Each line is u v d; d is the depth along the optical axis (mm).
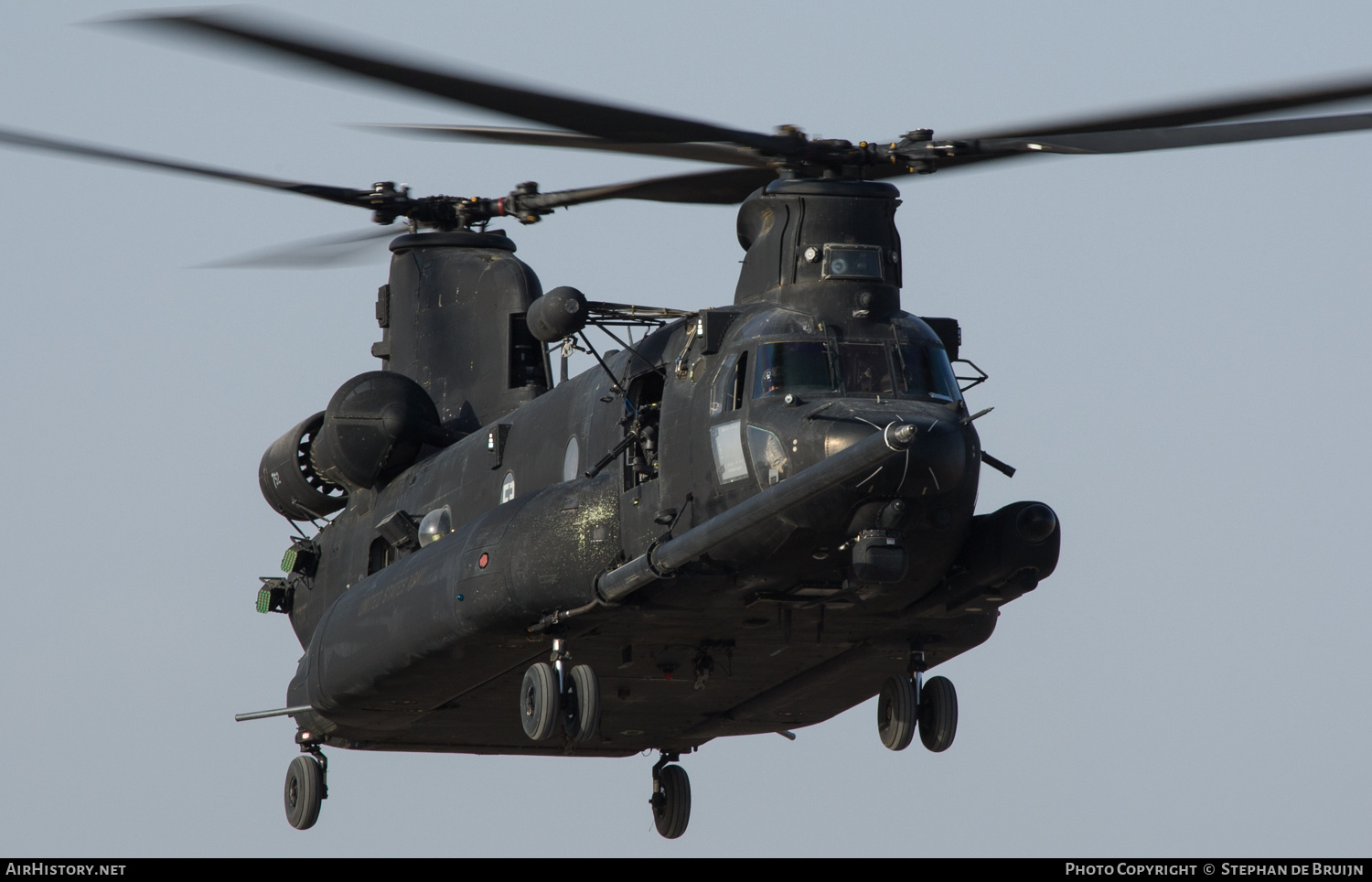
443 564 72750
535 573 67750
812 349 63625
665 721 83438
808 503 60781
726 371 64500
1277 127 59188
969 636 71812
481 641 71250
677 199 73625
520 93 49250
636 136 53750
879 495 60062
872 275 65312
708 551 63219
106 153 69125
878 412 61219
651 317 71250
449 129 57719
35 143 65938
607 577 65438
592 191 80062
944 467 60156
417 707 80188
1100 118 56844
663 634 69688
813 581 64375
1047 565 65438
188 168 74750
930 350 64875
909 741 71250
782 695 77062
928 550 62625
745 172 70562
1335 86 49531
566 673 69875
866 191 66188
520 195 84250
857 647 72500
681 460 65125
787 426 61719
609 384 71062
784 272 65938
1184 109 53875
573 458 72125
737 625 68750
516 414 79625
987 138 62844
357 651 78125
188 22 41906
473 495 79938
